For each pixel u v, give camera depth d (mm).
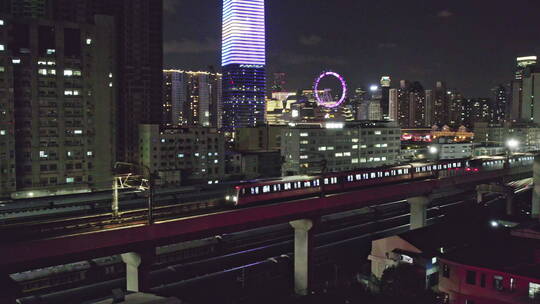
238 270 77000
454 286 49938
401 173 92188
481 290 48031
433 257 63062
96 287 68625
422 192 94188
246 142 181625
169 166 132875
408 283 55781
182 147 134750
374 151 154500
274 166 159625
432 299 52031
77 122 111188
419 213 97688
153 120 179750
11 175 100062
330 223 101875
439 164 101688
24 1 156500
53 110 107750
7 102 99188
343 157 147125
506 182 120562
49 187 106812
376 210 113000
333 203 76500
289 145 142000
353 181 82438
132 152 170750
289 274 81500
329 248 87312
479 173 109938
